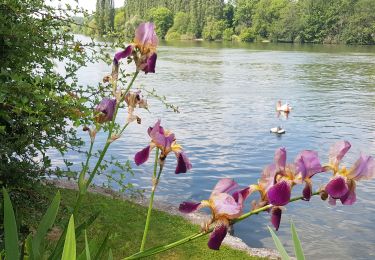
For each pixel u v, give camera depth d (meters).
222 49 89.19
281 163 1.84
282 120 25.16
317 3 112.25
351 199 1.92
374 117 26.22
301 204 12.73
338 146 1.92
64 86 5.92
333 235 10.89
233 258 8.44
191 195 13.61
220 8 128.88
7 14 5.66
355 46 100.94
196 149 18.95
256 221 11.41
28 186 5.46
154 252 2.00
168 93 34.09
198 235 1.91
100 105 2.38
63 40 6.34
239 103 30.41
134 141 19.70
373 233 11.04
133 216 9.76
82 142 5.96
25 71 5.88
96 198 10.38
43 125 5.09
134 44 2.25
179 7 131.88
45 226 2.18
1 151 4.95
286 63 59.94
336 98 33.12
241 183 15.07
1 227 5.10
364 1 104.50
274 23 119.25
